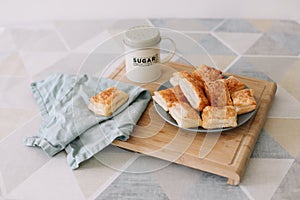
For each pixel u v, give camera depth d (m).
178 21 1.18
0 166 0.70
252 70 0.94
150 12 1.19
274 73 0.93
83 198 0.64
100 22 1.19
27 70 0.98
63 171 0.69
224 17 1.19
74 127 0.73
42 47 1.07
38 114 0.82
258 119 0.74
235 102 0.73
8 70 0.98
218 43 1.06
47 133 0.73
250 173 0.67
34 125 0.79
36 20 1.21
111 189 0.65
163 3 1.17
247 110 0.73
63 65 0.99
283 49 1.03
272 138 0.74
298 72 0.93
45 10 1.20
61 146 0.71
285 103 0.83
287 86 0.88
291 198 0.62
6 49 1.07
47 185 0.66
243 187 0.65
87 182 0.66
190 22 1.17
